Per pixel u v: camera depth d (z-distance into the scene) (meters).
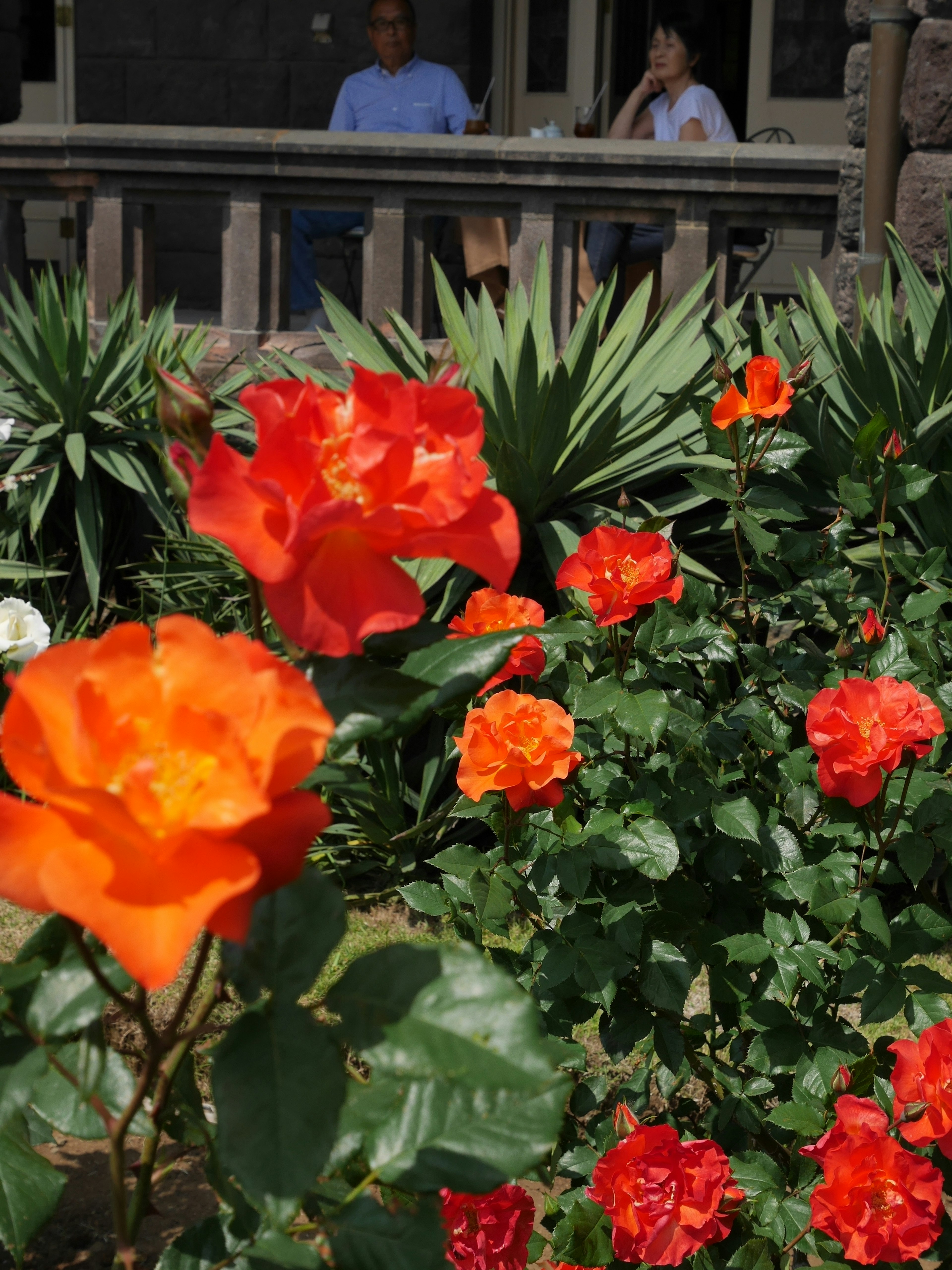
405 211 5.69
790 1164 2.01
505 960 2.09
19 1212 1.38
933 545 3.87
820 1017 2.02
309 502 0.82
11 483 3.40
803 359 2.46
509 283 5.84
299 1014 0.89
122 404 5.20
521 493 4.04
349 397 0.91
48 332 4.89
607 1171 1.69
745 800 2.02
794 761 2.18
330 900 0.93
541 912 2.04
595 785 2.12
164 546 4.68
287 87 9.67
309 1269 1.02
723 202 5.39
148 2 9.70
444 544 0.86
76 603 5.23
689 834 2.16
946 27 4.71
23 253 6.27
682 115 6.56
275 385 0.93
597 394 4.51
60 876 0.73
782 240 9.52
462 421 0.93
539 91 9.46
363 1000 0.91
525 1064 0.86
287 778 0.80
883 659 2.29
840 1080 1.80
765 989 2.05
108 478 5.17
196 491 0.86
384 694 1.02
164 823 0.75
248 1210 1.11
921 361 4.36
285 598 0.85
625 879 2.03
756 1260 1.72
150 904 0.74
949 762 2.40
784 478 4.07
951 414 3.71
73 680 0.81
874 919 1.85
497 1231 1.73
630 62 9.77
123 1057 1.31
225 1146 0.84
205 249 10.02
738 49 9.73
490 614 1.97
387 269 5.75
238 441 4.96
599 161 5.38
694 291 4.78
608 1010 1.90
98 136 5.82
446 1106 1.03
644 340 4.88
